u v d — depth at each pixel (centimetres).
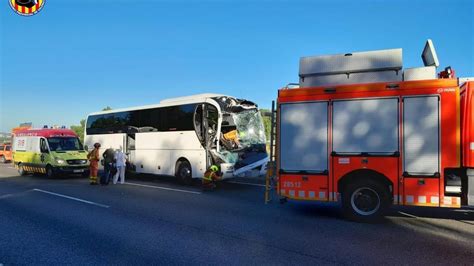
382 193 757
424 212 880
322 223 769
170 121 1512
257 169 1418
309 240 639
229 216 841
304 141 827
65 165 1736
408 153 740
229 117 1391
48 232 700
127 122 1731
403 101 747
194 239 648
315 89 820
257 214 864
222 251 579
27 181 1642
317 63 895
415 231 700
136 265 517
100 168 2175
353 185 777
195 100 1424
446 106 718
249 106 1452
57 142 1834
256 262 527
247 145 1416
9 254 566
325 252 571
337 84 877
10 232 702
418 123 735
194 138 1409
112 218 825
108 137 1836
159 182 1571
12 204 1017
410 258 541
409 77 834
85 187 1398
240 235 674
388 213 867
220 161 1319
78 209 936
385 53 842
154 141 1577
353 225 750
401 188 743
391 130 754
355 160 779
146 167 1609
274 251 577
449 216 835
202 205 989
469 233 684
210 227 737
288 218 820
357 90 784
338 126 797
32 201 1066
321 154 811
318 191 812
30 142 1930
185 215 855
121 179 1532
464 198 707
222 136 1359
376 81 846
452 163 709
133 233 691
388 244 613
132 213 881
